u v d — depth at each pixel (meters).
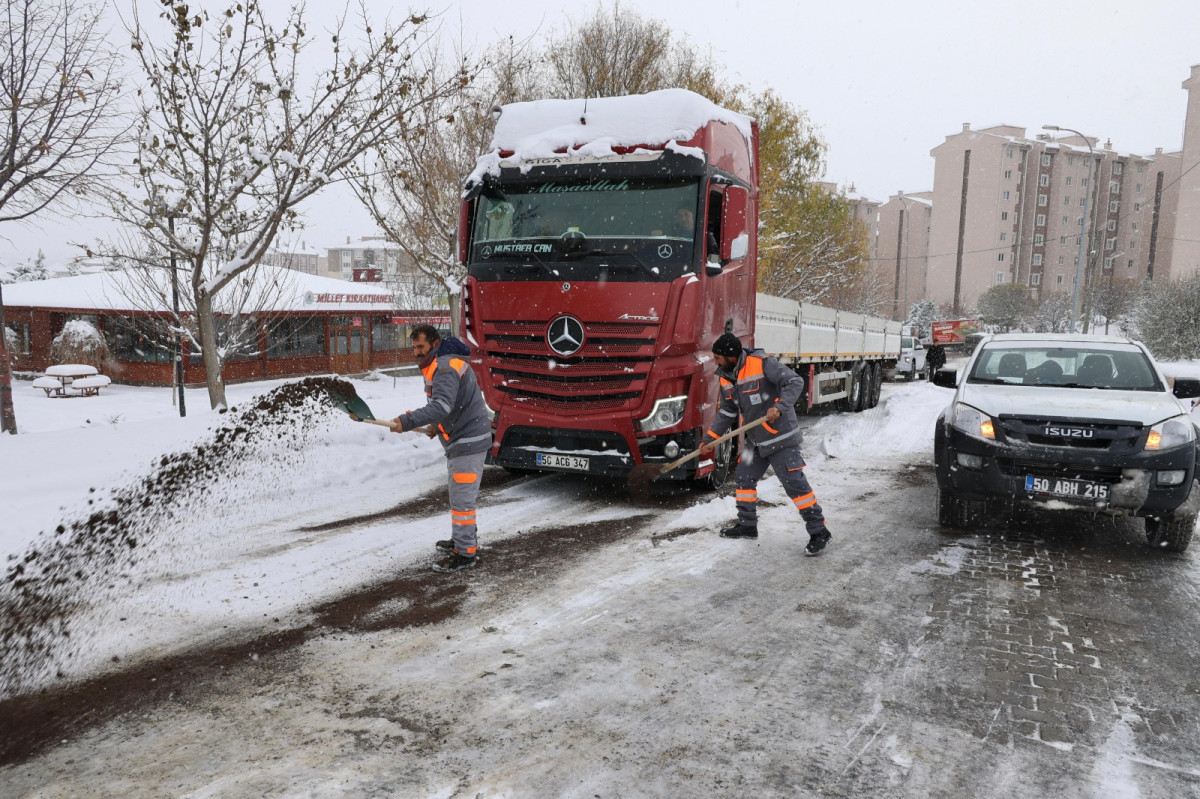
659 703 3.30
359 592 4.63
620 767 2.81
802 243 26.41
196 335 16.12
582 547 5.65
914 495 7.61
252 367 30.34
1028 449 5.52
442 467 8.58
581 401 6.70
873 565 5.30
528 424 6.84
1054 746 3.00
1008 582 4.98
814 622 4.24
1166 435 5.38
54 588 4.57
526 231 7.00
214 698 3.32
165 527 5.85
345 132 9.41
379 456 8.45
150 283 15.28
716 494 7.51
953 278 81.38
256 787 2.67
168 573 4.89
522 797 2.62
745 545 5.75
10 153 8.65
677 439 6.73
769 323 10.48
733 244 6.90
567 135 7.14
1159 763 2.89
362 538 5.74
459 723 3.12
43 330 30.69
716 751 2.93
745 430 5.70
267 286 18.09
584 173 6.97
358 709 3.23
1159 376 6.45
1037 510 6.27
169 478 6.89
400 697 3.33
